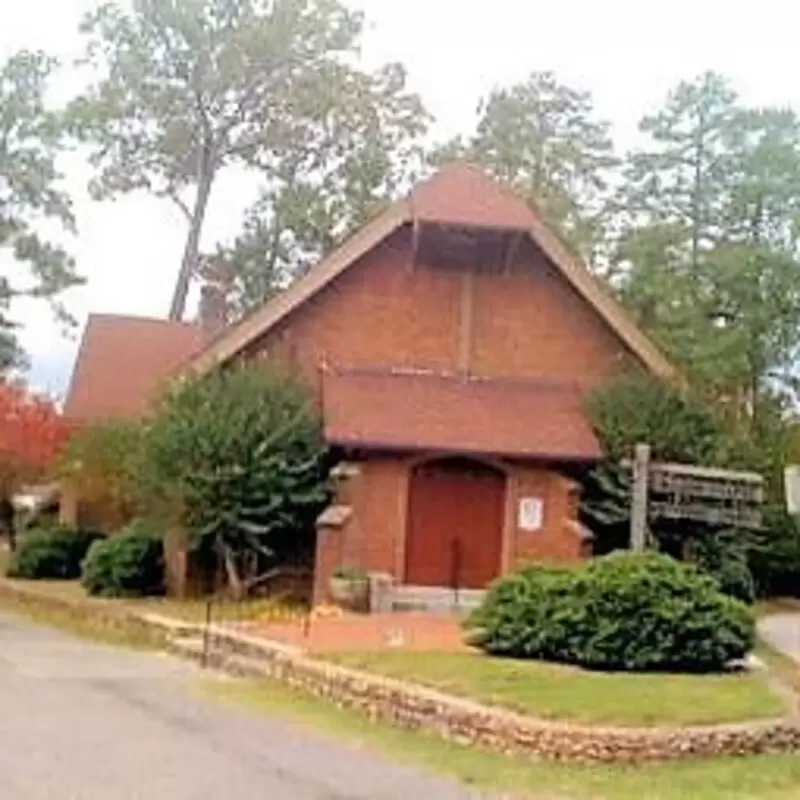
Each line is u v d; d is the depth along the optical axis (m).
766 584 40.00
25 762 13.80
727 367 48.22
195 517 30.75
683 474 24.77
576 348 34.22
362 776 13.95
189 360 36.19
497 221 33.06
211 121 58.22
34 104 54.50
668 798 13.46
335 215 58.06
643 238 51.19
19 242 55.09
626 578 19.44
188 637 25.97
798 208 50.53
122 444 36.66
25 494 47.50
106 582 33.25
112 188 58.25
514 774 14.46
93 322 48.06
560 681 17.73
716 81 51.81
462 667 18.92
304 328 33.41
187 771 13.66
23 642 26.91
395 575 31.53
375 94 58.38
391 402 32.34
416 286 33.91
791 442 41.19
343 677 19.03
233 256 59.38
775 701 17.11
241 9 57.41
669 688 17.44
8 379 49.22
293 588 31.88
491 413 32.53
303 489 31.22
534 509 32.09
